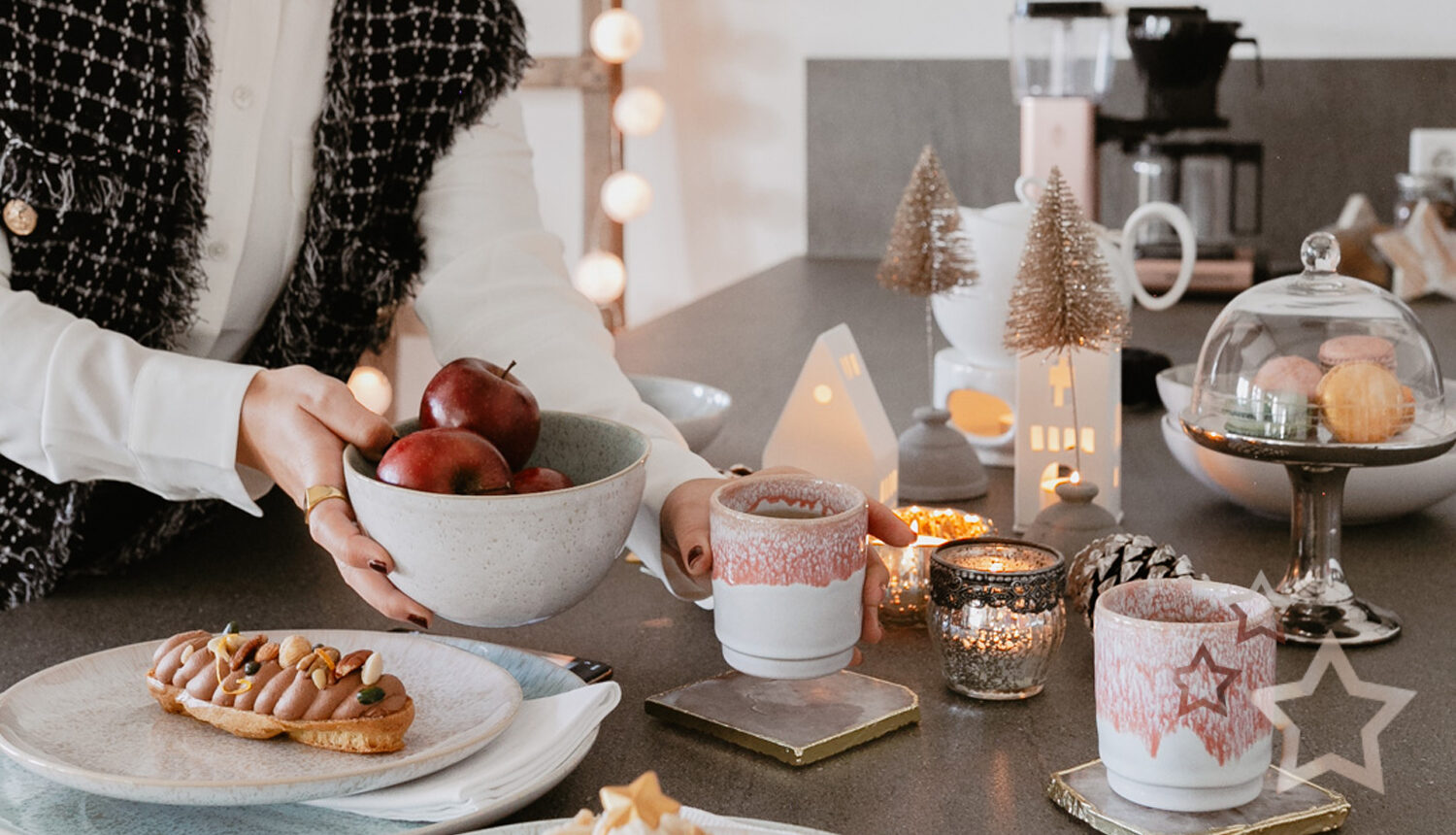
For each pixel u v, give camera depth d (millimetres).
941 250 1247
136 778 616
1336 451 853
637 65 2912
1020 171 2695
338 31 1060
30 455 851
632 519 735
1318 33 2539
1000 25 2672
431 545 686
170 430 810
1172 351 1766
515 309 1023
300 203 1083
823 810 673
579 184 2980
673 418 1319
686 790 693
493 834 589
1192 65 2223
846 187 2793
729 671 826
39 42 946
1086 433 1102
